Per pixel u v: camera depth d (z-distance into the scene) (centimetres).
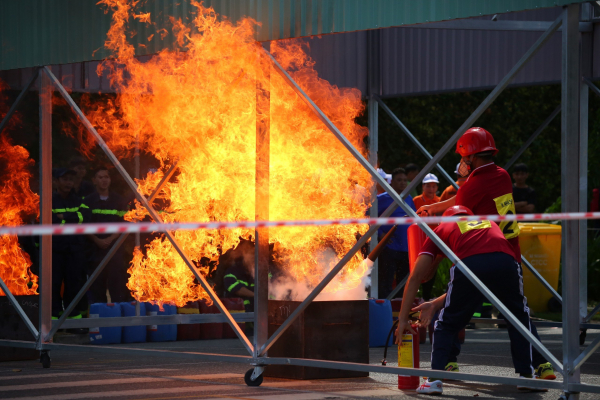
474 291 782
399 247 1475
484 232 788
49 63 1062
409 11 771
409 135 1527
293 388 824
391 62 1547
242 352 1191
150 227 487
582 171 1341
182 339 1434
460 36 1484
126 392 800
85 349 985
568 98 688
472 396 771
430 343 1309
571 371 679
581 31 1338
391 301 1348
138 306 1378
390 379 895
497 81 1451
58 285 1402
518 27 1210
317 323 885
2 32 1112
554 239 1784
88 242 1487
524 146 1470
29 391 809
